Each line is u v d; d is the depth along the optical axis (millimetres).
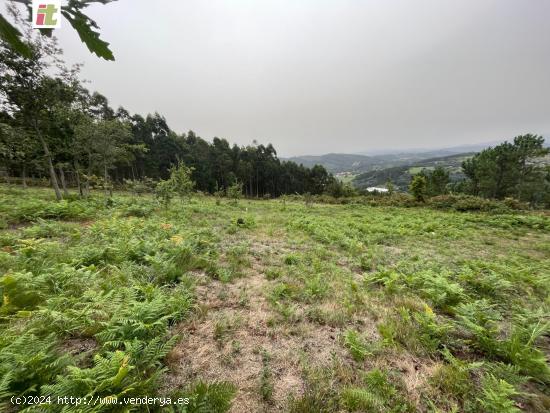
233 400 2400
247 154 58500
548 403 2611
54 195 16188
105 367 2152
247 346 3152
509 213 19594
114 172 39375
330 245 8906
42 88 11844
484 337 3273
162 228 8328
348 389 2461
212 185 47156
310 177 59219
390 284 5105
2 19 812
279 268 5898
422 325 3664
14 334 2715
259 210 18891
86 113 15750
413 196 27156
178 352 2859
